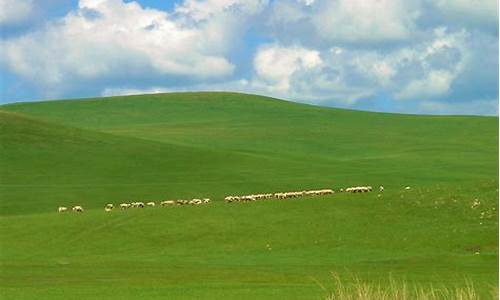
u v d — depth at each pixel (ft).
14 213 281.33
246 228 207.62
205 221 213.87
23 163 371.15
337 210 218.79
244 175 363.97
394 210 216.33
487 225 199.72
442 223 204.54
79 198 309.01
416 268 155.74
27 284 130.21
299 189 336.08
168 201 281.13
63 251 193.47
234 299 110.83
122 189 328.08
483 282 128.98
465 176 380.78
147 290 121.19
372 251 187.01
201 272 151.02
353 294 90.53
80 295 115.44
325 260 175.11
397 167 409.69
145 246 197.47
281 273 149.28
